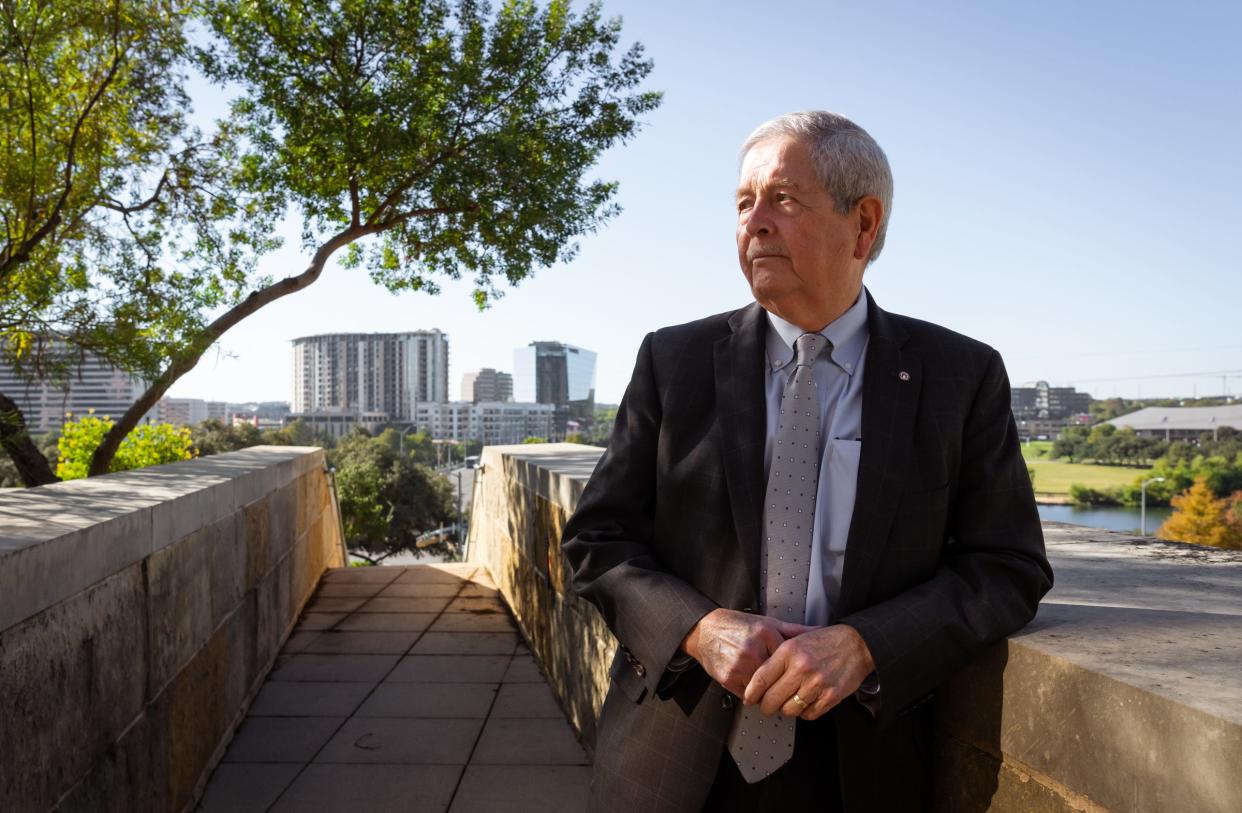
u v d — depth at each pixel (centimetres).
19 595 182
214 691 371
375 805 339
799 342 119
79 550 216
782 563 115
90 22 499
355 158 702
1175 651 100
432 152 745
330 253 745
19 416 521
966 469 119
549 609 480
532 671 510
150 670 277
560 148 781
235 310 674
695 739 116
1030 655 103
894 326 121
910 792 119
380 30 704
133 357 479
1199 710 77
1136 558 183
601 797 124
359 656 540
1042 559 116
